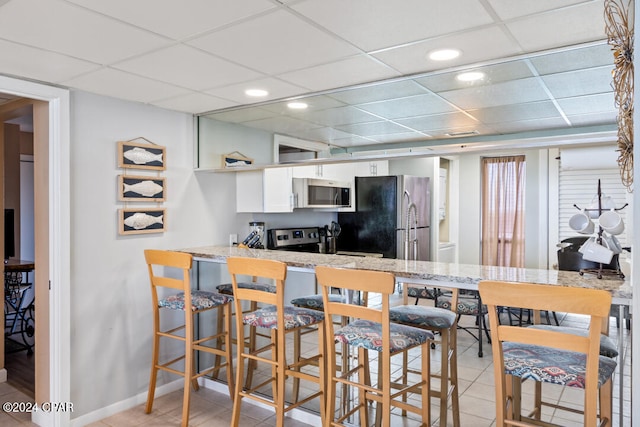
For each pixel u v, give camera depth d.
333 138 3.54
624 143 1.51
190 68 2.39
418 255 5.10
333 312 2.18
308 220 4.72
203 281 3.54
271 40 2.00
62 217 2.72
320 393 2.58
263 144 3.62
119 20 1.79
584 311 1.51
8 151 4.97
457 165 6.00
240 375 2.63
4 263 3.92
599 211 1.96
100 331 2.95
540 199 5.07
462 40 2.00
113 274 3.02
